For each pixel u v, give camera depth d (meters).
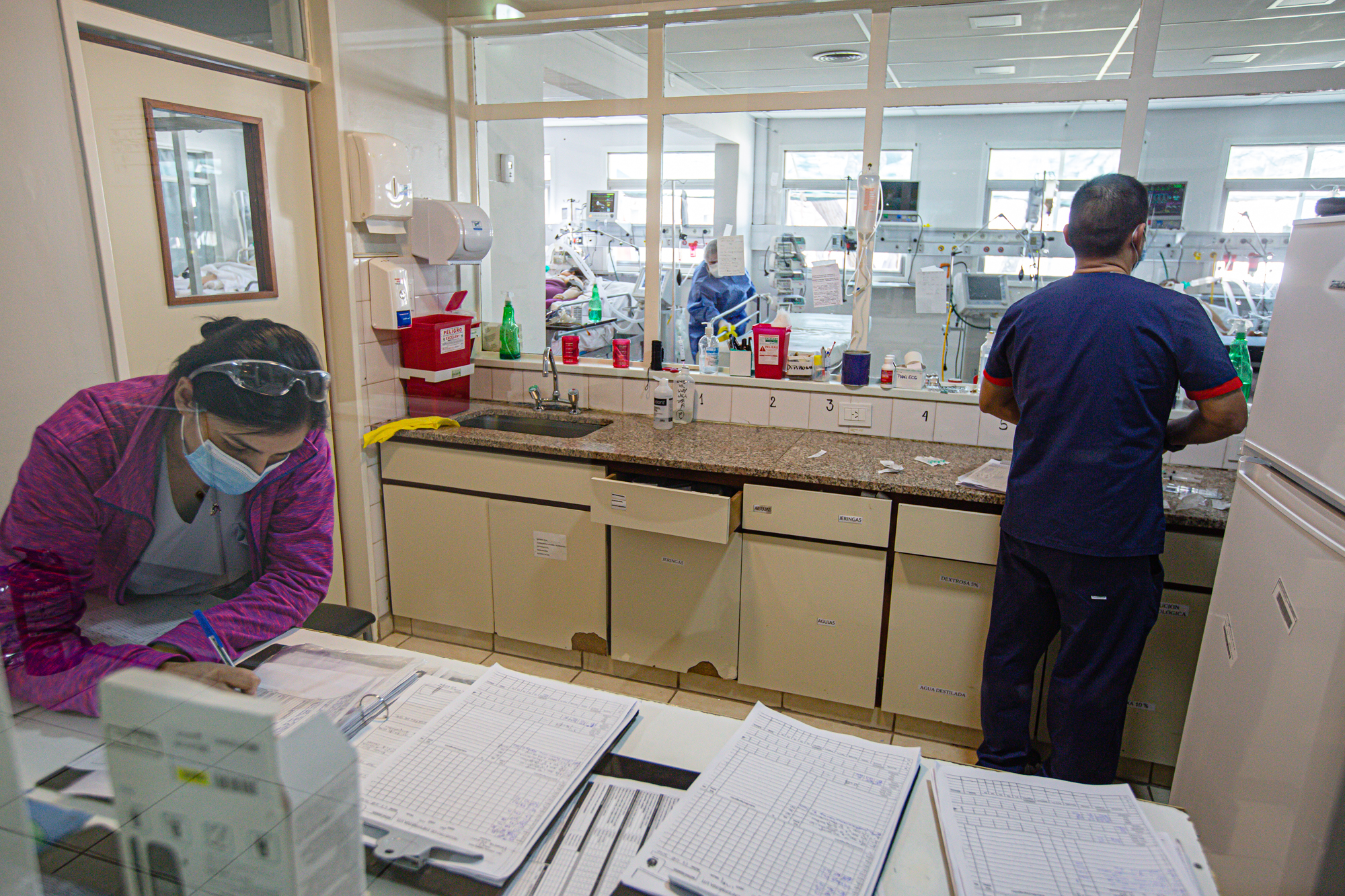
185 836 0.57
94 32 0.72
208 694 0.58
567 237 3.01
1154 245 2.55
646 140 2.68
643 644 2.40
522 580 2.38
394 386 1.83
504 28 1.97
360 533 2.00
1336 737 1.07
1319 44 2.26
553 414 2.46
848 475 2.11
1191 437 1.69
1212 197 2.46
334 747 0.62
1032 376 1.70
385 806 0.77
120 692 0.58
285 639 0.94
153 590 0.71
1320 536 1.15
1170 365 1.59
